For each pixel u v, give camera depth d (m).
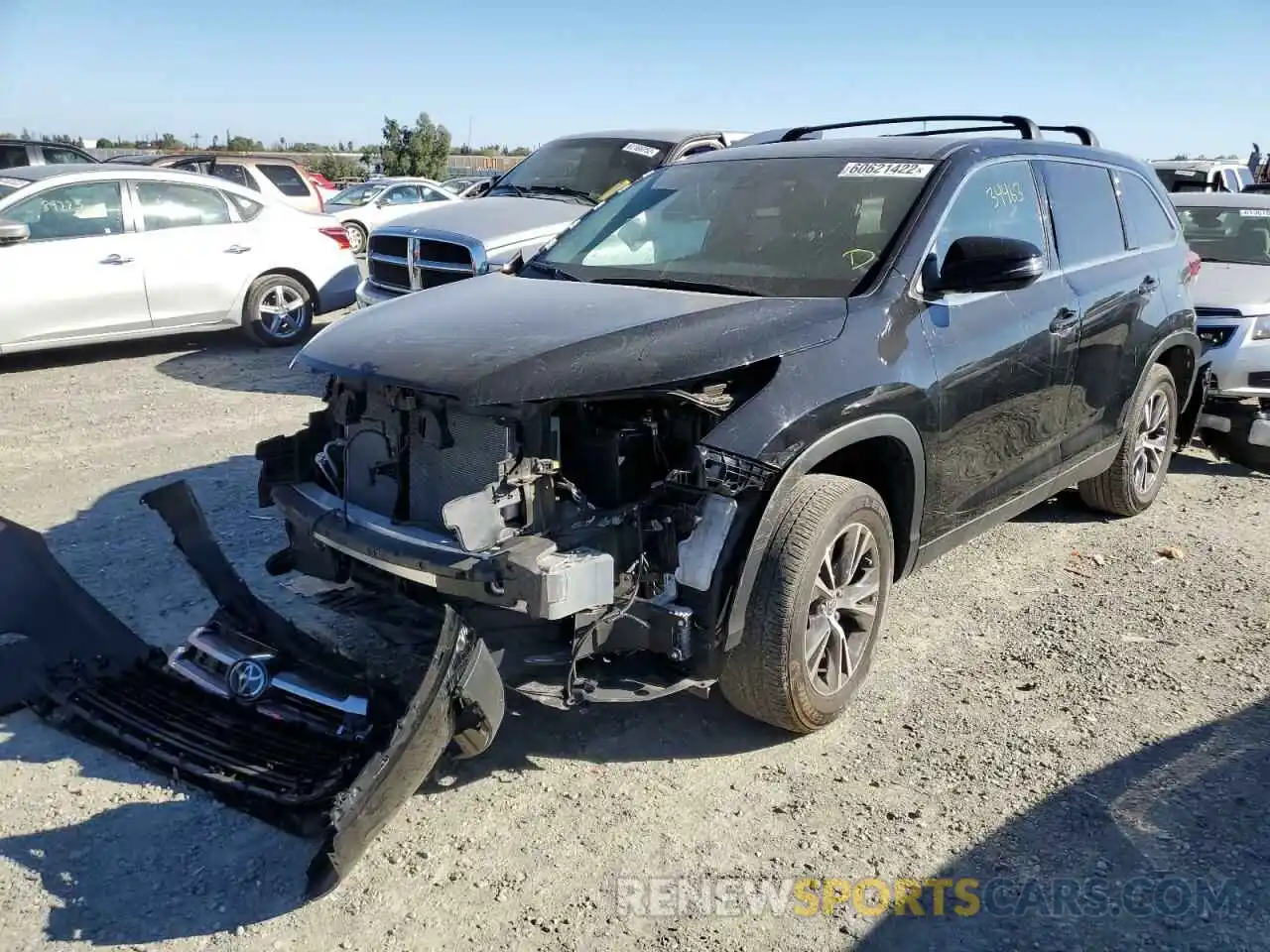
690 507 3.41
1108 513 6.34
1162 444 6.36
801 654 3.62
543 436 3.41
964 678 4.37
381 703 3.47
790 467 3.51
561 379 3.32
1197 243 8.98
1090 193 5.47
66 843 3.29
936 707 4.14
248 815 3.42
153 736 3.68
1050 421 5.00
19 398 8.93
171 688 3.94
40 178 9.77
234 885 3.13
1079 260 5.22
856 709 4.13
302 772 3.42
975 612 5.03
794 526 3.55
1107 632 4.80
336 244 11.63
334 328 4.05
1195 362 6.43
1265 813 3.45
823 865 3.22
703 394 3.51
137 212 10.20
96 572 5.24
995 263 3.96
